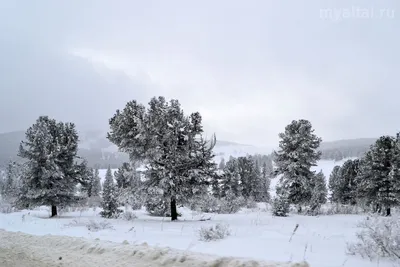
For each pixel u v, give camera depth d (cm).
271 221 1808
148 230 1285
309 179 3300
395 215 755
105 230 1234
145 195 1997
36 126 2491
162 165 2016
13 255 805
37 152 2381
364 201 2925
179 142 2092
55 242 916
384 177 2756
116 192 2236
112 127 2055
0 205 2686
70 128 2622
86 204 3606
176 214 2048
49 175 2347
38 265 709
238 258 641
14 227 1381
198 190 2033
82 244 854
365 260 668
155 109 2066
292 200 3256
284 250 779
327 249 792
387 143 2858
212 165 2097
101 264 680
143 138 1944
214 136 2120
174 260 662
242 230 1224
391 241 684
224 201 3045
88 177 2702
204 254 689
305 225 1545
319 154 3372
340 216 2388
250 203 4025
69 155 2550
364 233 769
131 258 705
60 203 2448
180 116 2078
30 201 2381
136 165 2041
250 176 5581
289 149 3375
